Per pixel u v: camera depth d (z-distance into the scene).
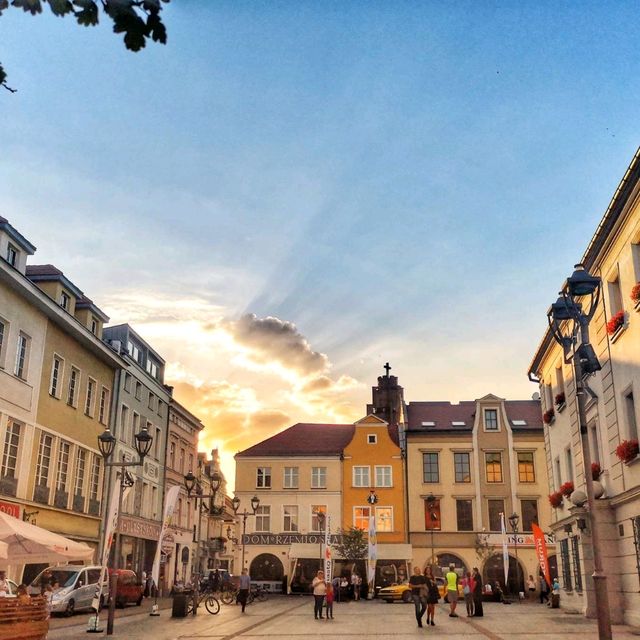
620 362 20.94
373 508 55.09
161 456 51.00
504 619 25.11
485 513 53.25
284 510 56.72
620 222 20.00
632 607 20.55
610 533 22.05
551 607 32.78
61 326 35.62
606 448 22.61
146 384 48.12
